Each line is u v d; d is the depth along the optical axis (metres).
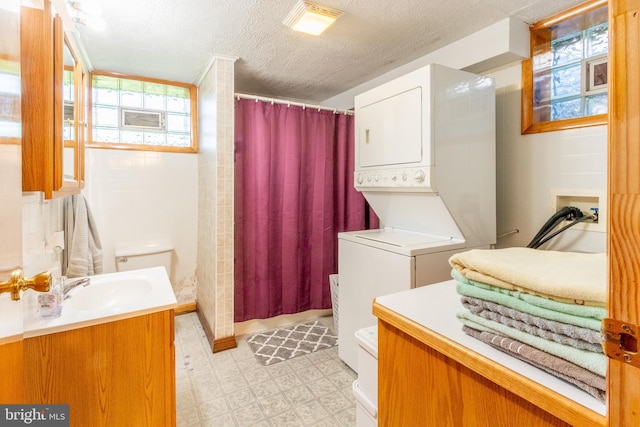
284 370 2.21
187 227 3.19
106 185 2.85
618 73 0.38
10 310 0.69
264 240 2.71
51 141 1.14
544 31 1.92
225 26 1.97
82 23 1.81
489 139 1.94
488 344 0.64
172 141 3.14
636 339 0.38
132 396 1.29
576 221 1.74
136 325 1.29
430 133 1.70
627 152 0.38
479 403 0.62
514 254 0.79
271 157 2.74
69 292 1.50
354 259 2.09
